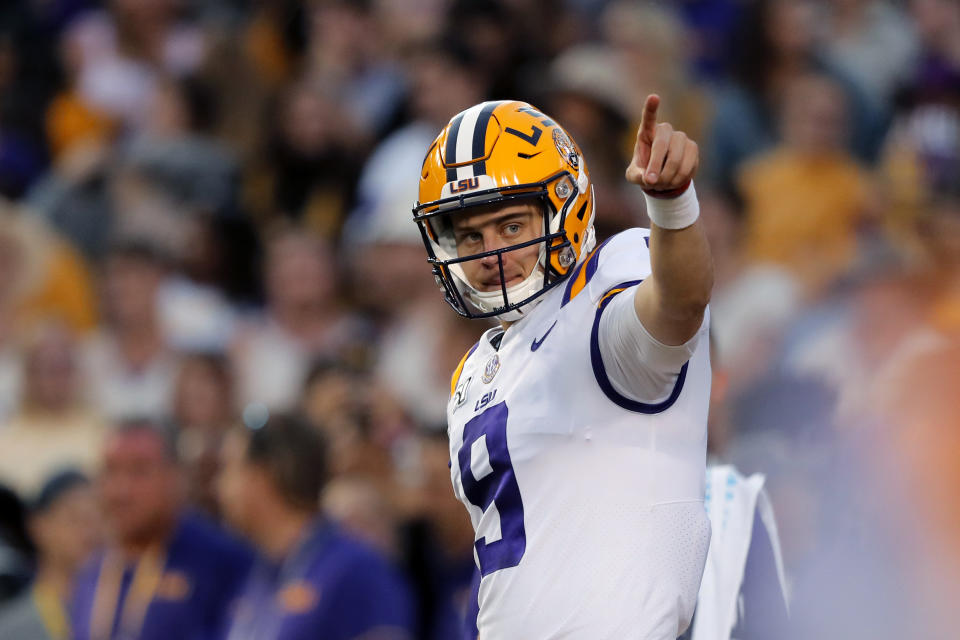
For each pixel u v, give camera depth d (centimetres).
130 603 2391
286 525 2205
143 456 2384
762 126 3772
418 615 2417
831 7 4047
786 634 1386
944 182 3412
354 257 3375
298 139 3797
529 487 1120
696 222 1016
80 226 3719
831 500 1597
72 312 3572
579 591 1092
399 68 4062
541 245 1141
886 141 3675
